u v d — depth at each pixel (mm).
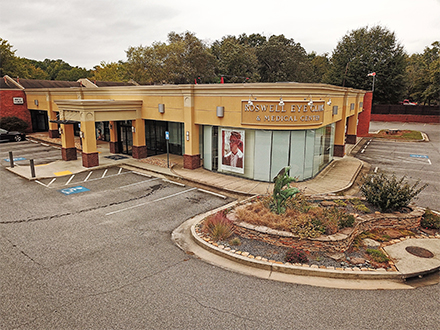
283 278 8875
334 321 6973
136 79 53438
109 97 26656
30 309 7340
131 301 7656
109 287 8281
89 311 7270
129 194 16531
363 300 7809
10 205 14773
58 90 31719
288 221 11250
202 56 52344
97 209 14352
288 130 17578
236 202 15406
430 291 8281
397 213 12828
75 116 22375
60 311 7273
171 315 7133
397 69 54844
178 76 51312
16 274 8906
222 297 7859
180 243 11078
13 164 21891
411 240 11320
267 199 13211
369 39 56062
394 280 8898
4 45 59000
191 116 20500
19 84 38219
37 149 29125
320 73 80312
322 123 18703
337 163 23859
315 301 7730
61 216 13461
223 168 20250
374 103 58875
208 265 9555
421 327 6793
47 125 38531
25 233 11727
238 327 6746
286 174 11977
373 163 24562
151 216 13594
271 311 7309
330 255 9984
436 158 26172
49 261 9672
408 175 20938
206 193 16812
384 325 6852
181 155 26047
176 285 8398
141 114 24234
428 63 66562
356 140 34375
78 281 8562
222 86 18375
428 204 15469
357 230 11469
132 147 25047
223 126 19469
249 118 17844
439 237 11734
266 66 67812
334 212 11742
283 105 16859
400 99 58562
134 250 10484
